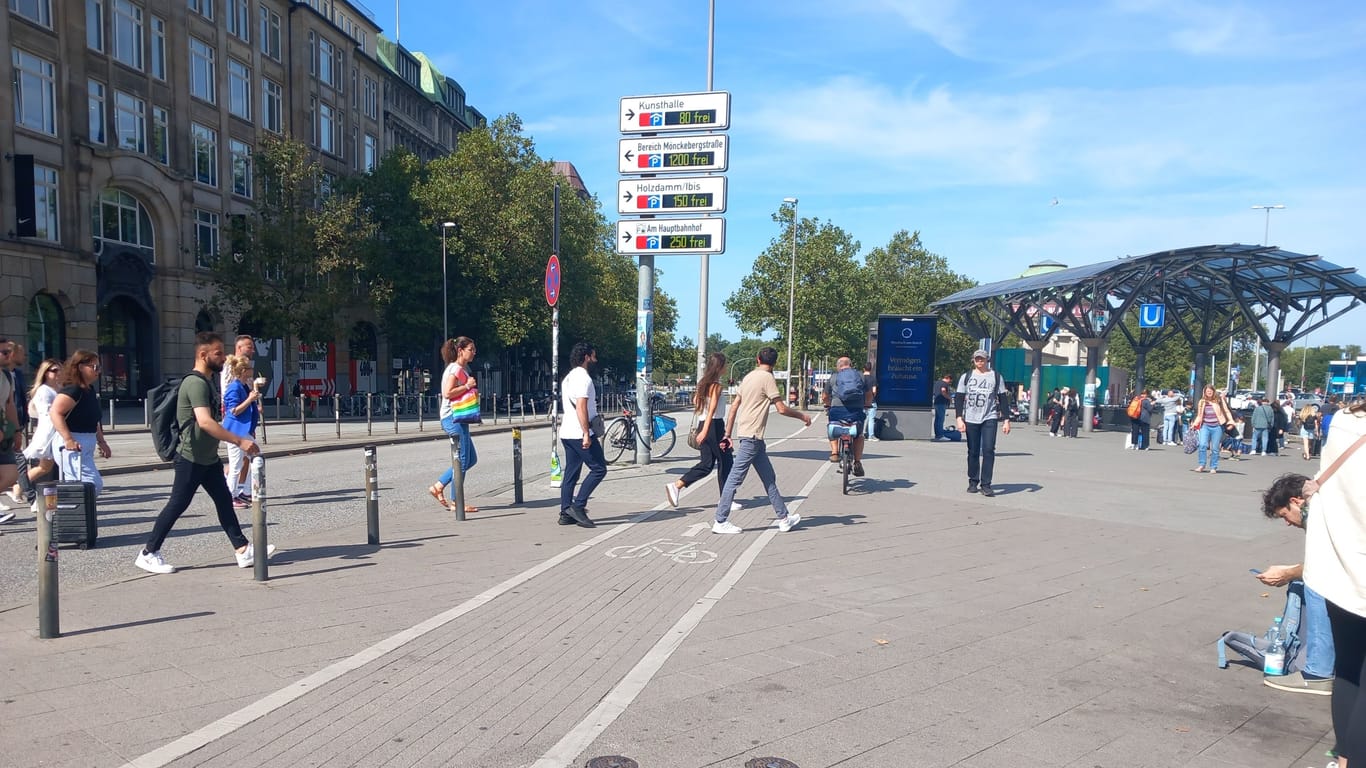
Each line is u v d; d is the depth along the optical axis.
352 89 50.66
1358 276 25.27
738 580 6.42
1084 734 3.83
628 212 13.45
